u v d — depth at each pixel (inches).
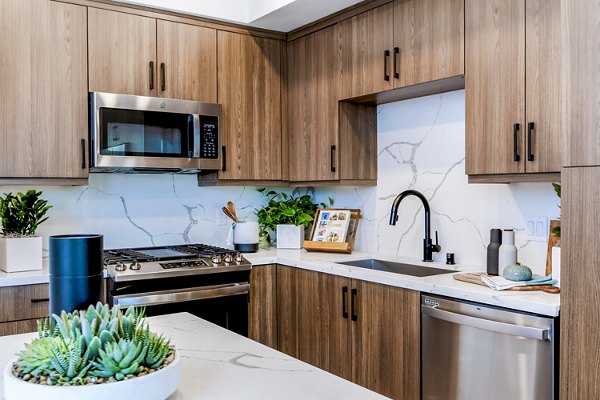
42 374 35.7
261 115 140.8
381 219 134.4
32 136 111.0
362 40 121.1
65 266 45.8
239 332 122.4
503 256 95.6
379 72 116.7
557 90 83.5
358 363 107.0
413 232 126.0
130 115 119.9
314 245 136.9
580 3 70.9
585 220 70.2
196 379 44.4
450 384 88.9
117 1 120.0
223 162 134.0
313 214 150.9
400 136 128.9
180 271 112.7
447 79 103.0
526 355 77.7
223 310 120.5
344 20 126.3
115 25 120.3
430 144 121.3
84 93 116.7
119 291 107.7
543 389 75.7
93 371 35.6
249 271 123.9
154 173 137.8
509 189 105.1
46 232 124.0
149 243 137.7
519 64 88.8
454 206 116.0
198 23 131.0
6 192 119.2
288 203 150.7
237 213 151.5
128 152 119.4
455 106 115.3
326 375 45.9
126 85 121.6
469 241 113.0
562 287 72.6
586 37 70.2
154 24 125.0
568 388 71.7
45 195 124.0
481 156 95.0
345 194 146.2
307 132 138.5
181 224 142.5
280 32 143.8
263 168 140.9
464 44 98.2
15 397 35.3
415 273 116.7
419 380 94.3
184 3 127.2
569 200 71.9
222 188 149.0
